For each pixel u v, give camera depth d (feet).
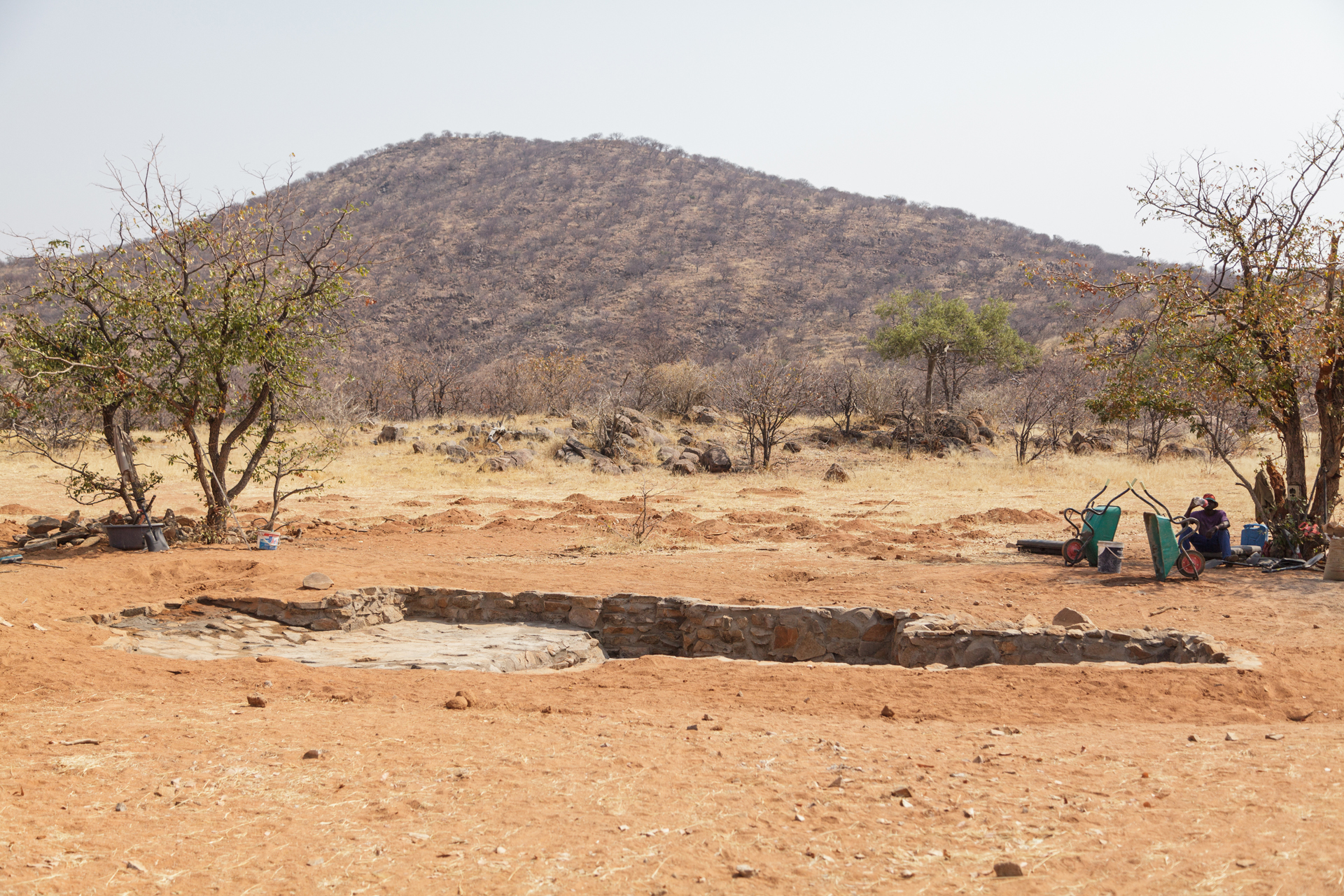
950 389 149.89
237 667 25.55
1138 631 28.35
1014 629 28.91
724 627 33.71
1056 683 23.09
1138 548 45.80
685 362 136.56
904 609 32.48
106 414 45.65
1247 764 15.62
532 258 341.62
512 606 36.45
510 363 206.59
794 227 387.96
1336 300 40.86
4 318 43.50
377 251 336.70
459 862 12.38
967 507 68.08
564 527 57.47
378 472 87.40
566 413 134.92
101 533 45.96
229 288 45.29
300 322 47.88
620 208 401.70
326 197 408.87
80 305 45.24
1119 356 45.47
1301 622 29.30
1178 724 19.81
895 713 21.13
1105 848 12.25
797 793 14.94
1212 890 10.84
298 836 13.28
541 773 16.19
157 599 34.24
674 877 11.85
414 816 14.15
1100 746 17.53
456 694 22.33
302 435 100.42
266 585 36.09
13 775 15.57
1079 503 68.33
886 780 15.52
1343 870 11.03
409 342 270.46
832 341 262.47
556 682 24.76
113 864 12.16
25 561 40.65
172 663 25.80
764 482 85.81
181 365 45.62
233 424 101.04
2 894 11.02
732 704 22.24
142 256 45.06
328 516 63.21
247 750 17.49
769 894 11.35
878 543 50.37
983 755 17.08
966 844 12.68
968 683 23.48
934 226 399.85
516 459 94.22
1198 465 87.66
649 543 50.21
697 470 95.14
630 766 16.58
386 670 26.21
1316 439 92.12
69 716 19.92
